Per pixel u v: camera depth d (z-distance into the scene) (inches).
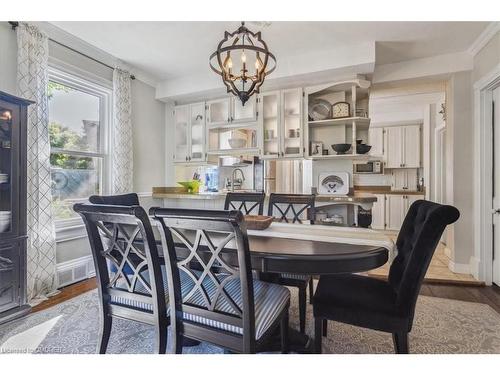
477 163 114.3
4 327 75.9
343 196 126.3
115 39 109.3
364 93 134.3
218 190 169.2
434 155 187.3
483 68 109.8
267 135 142.6
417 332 74.4
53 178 108.9
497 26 97.6
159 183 162.1
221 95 152.6
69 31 103.7
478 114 113.4
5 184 81.2
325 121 128.6
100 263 56.7
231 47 64.8
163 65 135.4
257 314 48.7
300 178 155.3
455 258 123.2
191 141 158.6
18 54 91.2
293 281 73.0
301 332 71.0
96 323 78.1
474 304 92.3
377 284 63.6
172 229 47.5
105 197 86.4
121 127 130.3
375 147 229.1
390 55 122.7
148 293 53.8
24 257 83.5
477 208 114.4
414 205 64.8
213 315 46.1
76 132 117.8
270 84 138.1
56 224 106.7
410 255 52.6
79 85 117.2
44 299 93.5
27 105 84.9
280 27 99.9
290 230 72.6
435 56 123.6
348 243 58.2
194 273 50.1
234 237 41.8
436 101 185.0
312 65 121.1
